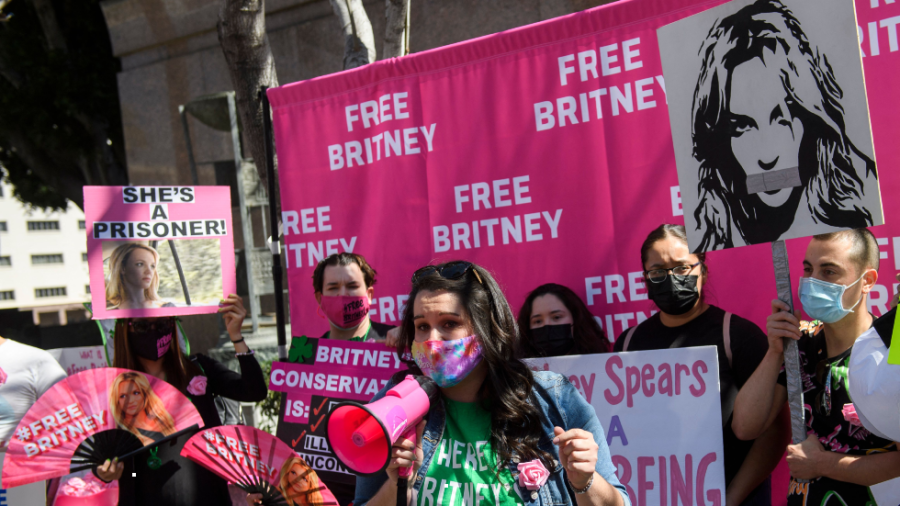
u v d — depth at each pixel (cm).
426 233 353
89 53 1125
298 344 346
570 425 183
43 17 1084
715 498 242
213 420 313
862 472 203
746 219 227
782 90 220
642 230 308
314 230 382
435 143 349
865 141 205
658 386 258
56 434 270
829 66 211
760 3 223
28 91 1103
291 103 385
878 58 267
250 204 758
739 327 267
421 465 181
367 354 330
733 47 229
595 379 269
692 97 239
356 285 338
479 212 339
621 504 173
